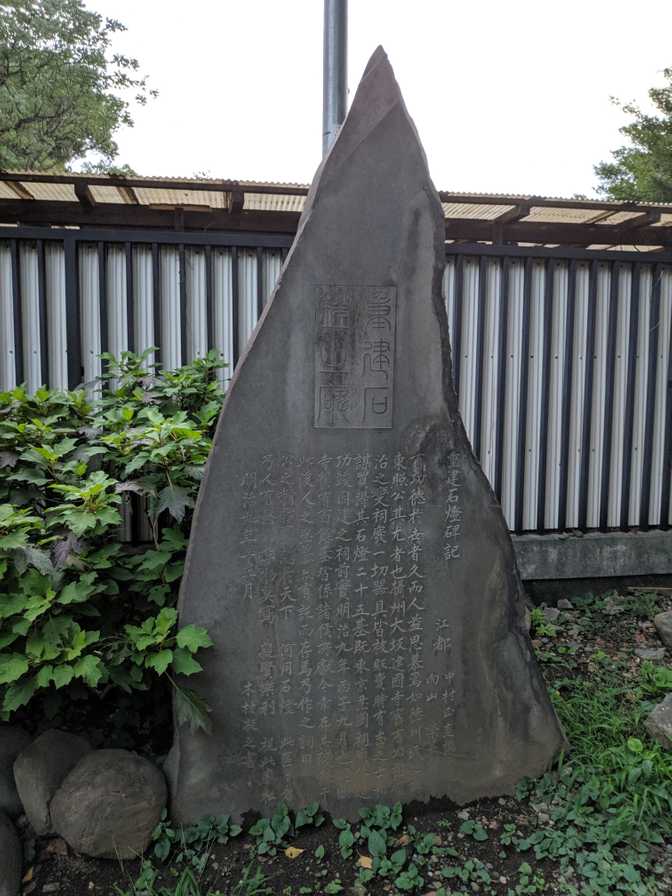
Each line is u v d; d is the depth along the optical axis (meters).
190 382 3.83
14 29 12.69
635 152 15.12
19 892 2.59
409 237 2.94
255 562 2.93
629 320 5.26
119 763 2.87
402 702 3.08
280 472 2.93
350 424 2.96
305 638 2.99
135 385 4.05
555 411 5.23
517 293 5.09
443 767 3.12
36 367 4.64
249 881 2.63
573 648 4.45
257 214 5.57
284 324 2.90
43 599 2.72
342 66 4.14
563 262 5.11
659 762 3.12
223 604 2.92
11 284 4.57
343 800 3.05
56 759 2.93
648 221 5.52
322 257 2.89
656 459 5.44
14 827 2.79
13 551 2.73
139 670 2.86
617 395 5.33
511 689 3.15
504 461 5.20
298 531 2.96
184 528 3.70
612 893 2.57
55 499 3.29
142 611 3.29
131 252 4.59
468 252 4.93
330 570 2.99
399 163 2.91
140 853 2.75
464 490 3.08
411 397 3.00
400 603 3.05
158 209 5.41
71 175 4.59
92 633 2.72
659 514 5.47
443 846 2.87
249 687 2.96
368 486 2.99
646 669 4.07
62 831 2.71
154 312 4.65
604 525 5.36
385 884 2.67
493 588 3.13
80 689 3.09
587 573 5.25
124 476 3.21
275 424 2.91
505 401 5.14
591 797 3.02
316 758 3.02
